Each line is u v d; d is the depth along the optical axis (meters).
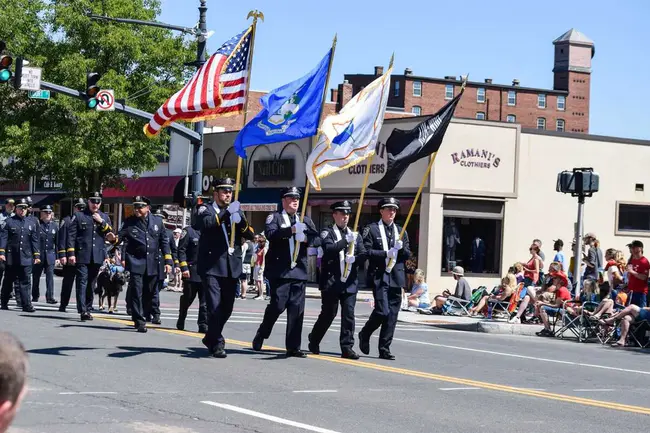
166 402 9.52
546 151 38.25
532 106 100.50
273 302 13.57
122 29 41.62
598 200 39.34
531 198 37.94
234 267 13.12
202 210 13.05
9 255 19.53
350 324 13.82
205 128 49.66
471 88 97.75
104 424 8.35
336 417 9.16
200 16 29.14
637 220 40.38
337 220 13.54
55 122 42.81
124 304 23.58
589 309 20.53
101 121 41.56
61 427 8.16
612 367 15.06
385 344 14.14
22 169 45.25
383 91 14.39
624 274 21.95
